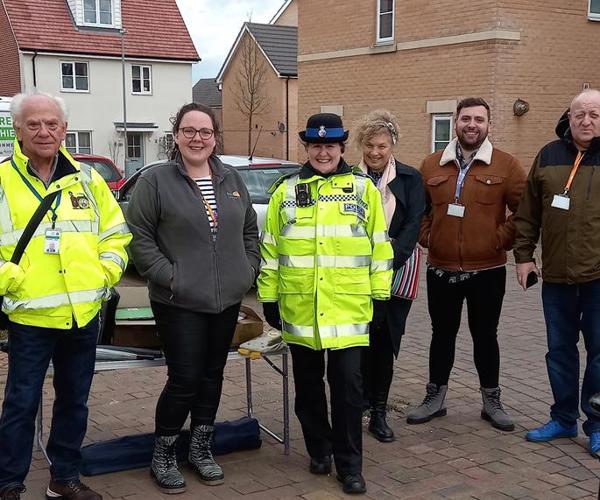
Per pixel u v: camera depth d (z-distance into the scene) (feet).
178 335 12.06
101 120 98.68
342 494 12.41
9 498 11.05
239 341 13.82
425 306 27.78
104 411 16.20
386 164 14.40
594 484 12.83
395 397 17.43
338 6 52.80
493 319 15.35
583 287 14.14
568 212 13.85
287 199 12.76
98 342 13.11
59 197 10.97
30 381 10.99
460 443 14.67
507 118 43.88
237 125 111.45
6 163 10.99
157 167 12.26
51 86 95.09
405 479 13.01
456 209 14.90
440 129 47.29
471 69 44.37
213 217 12.20
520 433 15.21
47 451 11.97
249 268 12.61
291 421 15.87
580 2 45.27
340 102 53.83
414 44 47.78
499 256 15.15
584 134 13.52
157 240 12.21
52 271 10.85
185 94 104.68
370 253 12.77
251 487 12.65
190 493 12.37
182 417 12.41
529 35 43.78
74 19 97.35
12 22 93.66
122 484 12.65
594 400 9.33
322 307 12.39
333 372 12.54
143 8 103.35
